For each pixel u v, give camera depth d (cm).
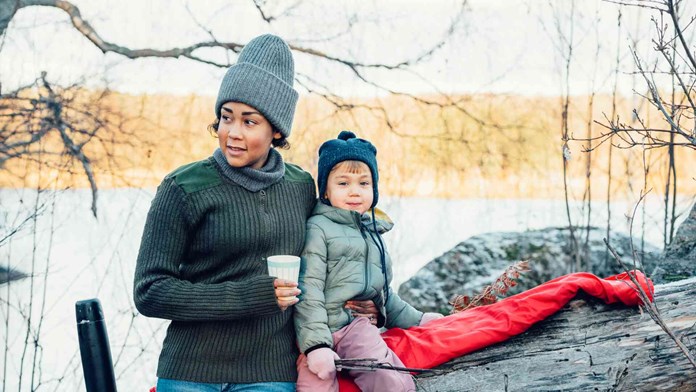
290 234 262
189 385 248
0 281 636
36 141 686
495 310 303
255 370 251
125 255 745
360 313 282
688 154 598
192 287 241
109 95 747
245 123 254
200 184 250
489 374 289
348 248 273
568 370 290
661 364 291
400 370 255
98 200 762
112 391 282
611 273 583
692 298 309
